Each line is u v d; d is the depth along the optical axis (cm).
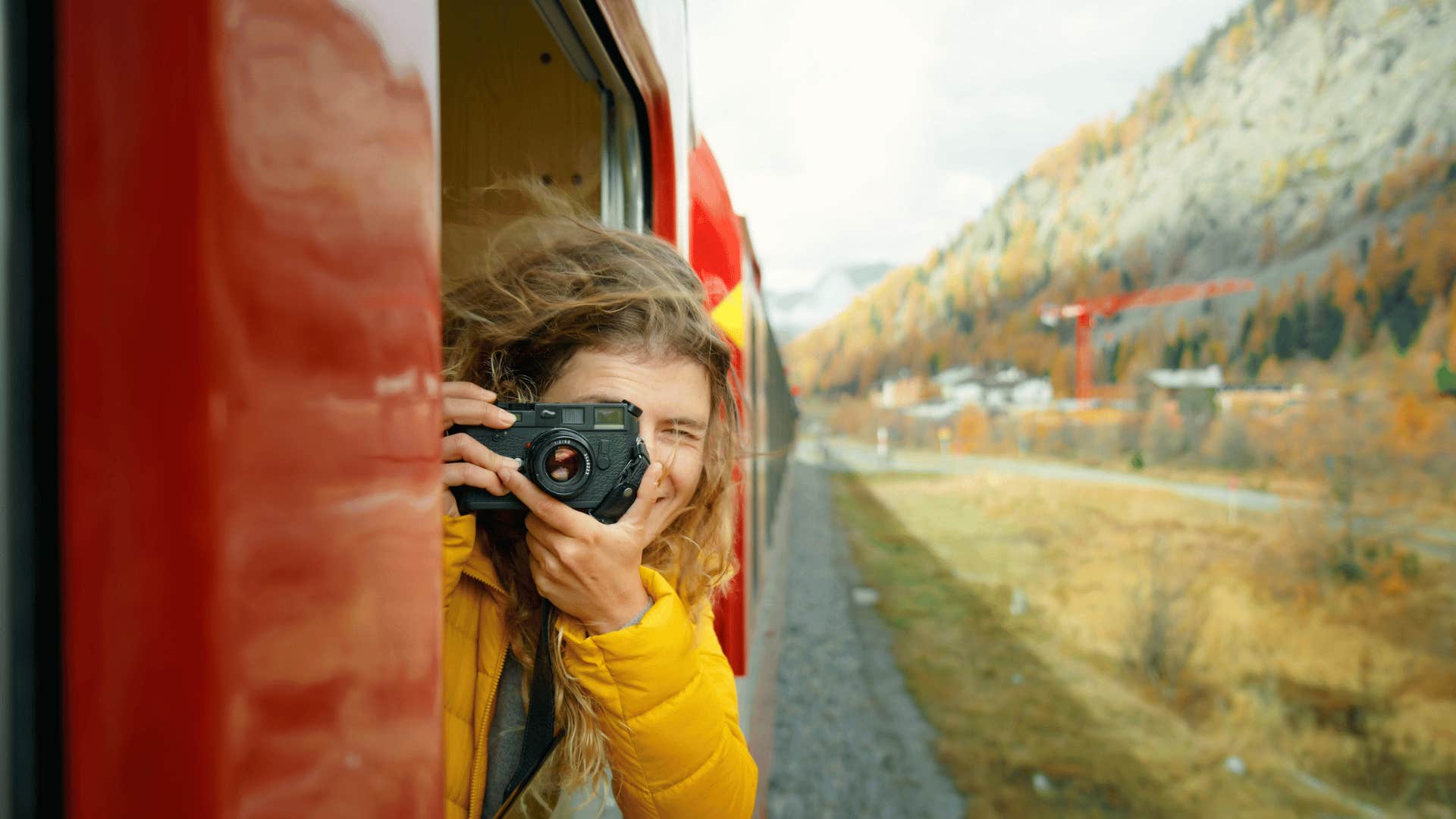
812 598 1063
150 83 33
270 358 36
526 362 94
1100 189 10750
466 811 98
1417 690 757
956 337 10750
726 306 272
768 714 566
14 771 31
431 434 50
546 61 155
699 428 99
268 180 36
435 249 51
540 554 85
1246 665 826
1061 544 1573
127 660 33
